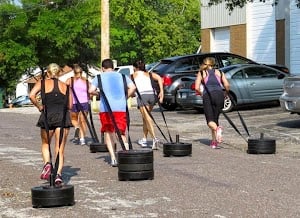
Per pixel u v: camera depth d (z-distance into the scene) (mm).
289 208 6898
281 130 15125
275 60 29719
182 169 9781
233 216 6547
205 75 12477
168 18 66375
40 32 48000
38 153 12234
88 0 49125
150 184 8531
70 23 47969
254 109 21141
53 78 8688
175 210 6875
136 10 64062
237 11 31750
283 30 29141
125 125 10211
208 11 33812
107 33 23969
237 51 32000
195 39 69938
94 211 6926
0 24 50688
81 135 13750
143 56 68062
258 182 8547
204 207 7004
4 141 14633
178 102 20766
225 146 12906
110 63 10250
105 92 10062
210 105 12453
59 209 7074
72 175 9422
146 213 6754
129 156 8781
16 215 6820
